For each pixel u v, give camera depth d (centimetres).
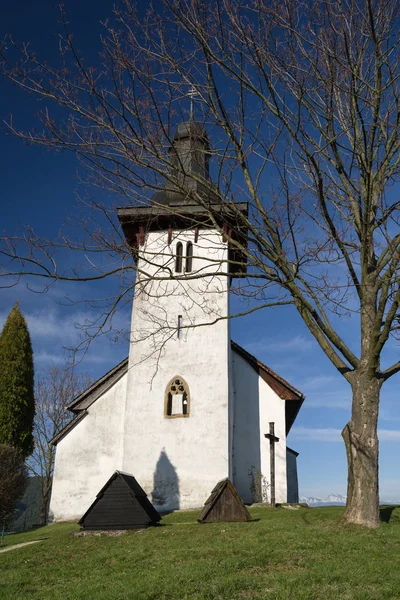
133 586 852
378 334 1174
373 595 745
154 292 2305
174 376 2203
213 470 2062
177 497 2044
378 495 1188
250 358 2402
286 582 813
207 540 1202
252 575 884
